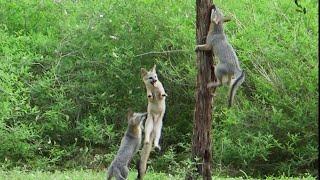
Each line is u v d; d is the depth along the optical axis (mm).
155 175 14492
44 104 18297
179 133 18500
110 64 18500
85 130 17516
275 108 17062
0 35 19047
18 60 18297
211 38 11977
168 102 18672
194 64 18219
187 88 18516
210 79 12062
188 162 12102
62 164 17375
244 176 16391
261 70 17422
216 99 17500
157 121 12328
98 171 16078
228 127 17109
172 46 18625
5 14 20594
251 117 17062
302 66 17188
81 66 18906
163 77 18625
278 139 17047
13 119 17453
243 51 17422
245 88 17922
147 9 18938
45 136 18047
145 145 12367
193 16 18875
